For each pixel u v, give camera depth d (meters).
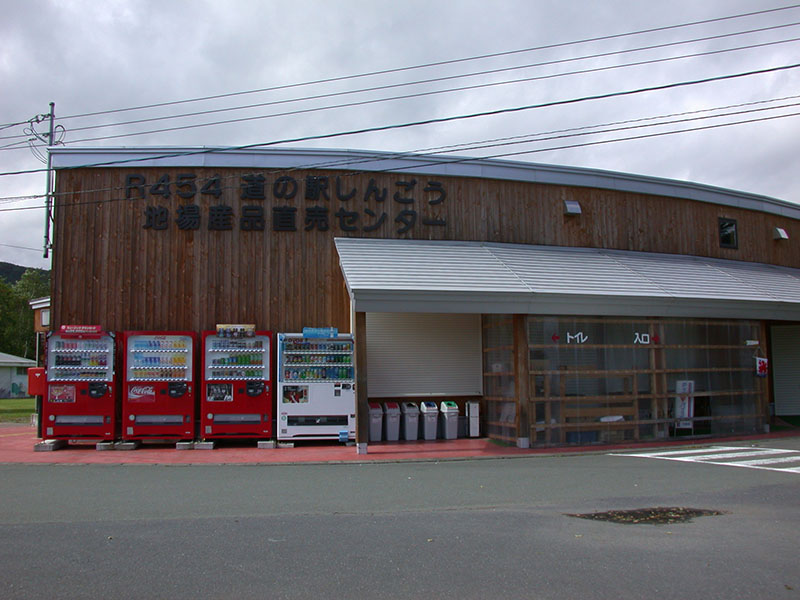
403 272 14.83
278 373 14.93
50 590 5.03
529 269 16.08
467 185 17.47
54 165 15.84
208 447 14.57
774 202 21.84
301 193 16.56
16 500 8.71
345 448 14.74
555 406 15.29
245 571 5.53
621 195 19.00
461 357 17.22
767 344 21.98
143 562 5.76
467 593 5.03
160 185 16.11
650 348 16.50
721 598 4.98
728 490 9.53
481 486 9.95
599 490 9.58
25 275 65.00
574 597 4.97
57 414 14.52
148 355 14.73
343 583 5.24
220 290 16.00
